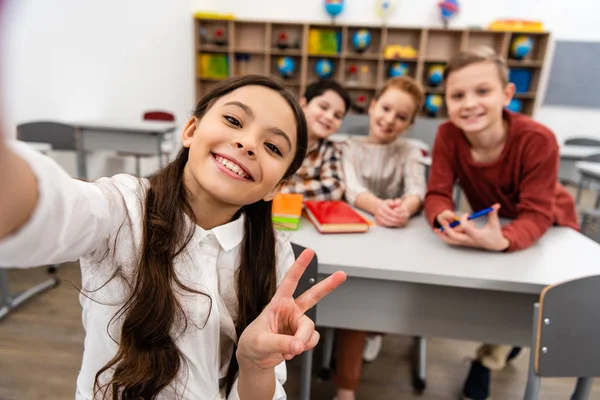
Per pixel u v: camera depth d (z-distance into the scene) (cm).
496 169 129
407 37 494
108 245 52
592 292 82
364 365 162
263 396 56
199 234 57
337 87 157
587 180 308
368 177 167
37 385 139
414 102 162
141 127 308
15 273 215
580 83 498
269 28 478
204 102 59
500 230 109
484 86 117
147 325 54
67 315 180
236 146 52
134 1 404
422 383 149
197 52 491
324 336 168
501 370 161
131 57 411
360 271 96
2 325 170
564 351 84
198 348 58
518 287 92
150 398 55
